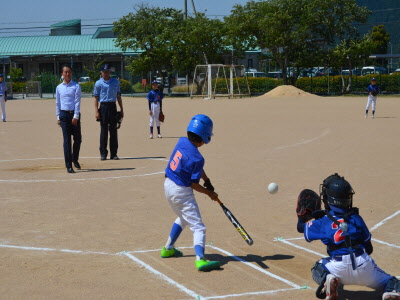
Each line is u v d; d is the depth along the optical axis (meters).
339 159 16.73
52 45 95.19
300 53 64.62
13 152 19.41
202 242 7.29
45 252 8.01
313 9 62.88
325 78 66.38
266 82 69.75
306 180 13.36
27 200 11.41
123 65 91.75
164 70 72.75
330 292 5.76
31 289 6.56
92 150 19.80
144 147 20.36
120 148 20.19
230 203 11.06
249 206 10.80
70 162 14.70
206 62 67.00
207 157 17.41
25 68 96.12
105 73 16.83
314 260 7.66
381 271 5.98
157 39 67.06
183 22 69.00
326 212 6.03
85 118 35.00
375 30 88.44
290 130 25.75
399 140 21.44
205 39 66.31
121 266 7.40
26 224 9.53
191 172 7.20
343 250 5.87
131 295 6.36
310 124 28.66
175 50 67.69
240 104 48.91
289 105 46.25
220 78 69.31
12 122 32.38
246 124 29.20
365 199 11.33
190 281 6.83
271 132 24.95
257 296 6.32
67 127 14.70
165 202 11.18
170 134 24.81
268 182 13.16
